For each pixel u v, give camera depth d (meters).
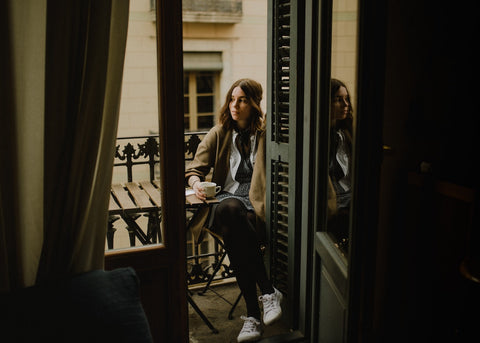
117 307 1.25
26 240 1.47
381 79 1.45
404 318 2.25
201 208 2.57
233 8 6.10
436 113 2.21
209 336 2.42
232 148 2.67
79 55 1.43
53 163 1.45
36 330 1.17
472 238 1.70
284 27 2.29
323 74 1.93
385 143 2.19
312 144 2.08
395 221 2.27
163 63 1.67
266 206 2.60
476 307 1.77
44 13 1.36
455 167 2.11
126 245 1.83
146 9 1.65
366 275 1.58
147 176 1.88
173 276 1.85
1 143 1.38
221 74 6.36
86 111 1.44
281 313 2.38
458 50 2.13
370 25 1.41
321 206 2.05
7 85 1.35
